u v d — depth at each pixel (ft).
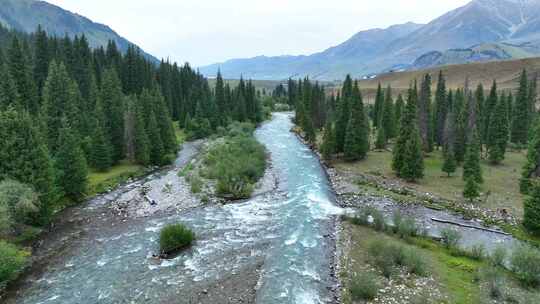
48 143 168.66
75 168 143.02
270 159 231.71
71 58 303.48
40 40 278.67
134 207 142.41
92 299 81.35
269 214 137.39
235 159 187.52
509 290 82.02
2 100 173.06
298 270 94.63
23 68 207.62
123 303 79.97
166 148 231.50
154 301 80.69
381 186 171.53
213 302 80.38
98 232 118.62
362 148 224.12
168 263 98.17
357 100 221.46
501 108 206.90
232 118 368.07
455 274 89.92
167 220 130.31
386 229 119.44
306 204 149.07
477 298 78.79
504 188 161.89
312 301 80.79
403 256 95.09
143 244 109.81
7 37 414.21
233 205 147.54
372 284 82.17
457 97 263.49
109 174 180.96
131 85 351.87
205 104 339.16
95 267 95.61
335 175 197.06
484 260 98.17
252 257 102.01
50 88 187.73
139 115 204.44
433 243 109.91
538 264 84.48
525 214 118.73
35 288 85.56
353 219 127.54
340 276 91.09
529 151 155.22
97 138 181.27
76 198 146.20
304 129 296.71
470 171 164.86
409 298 79.25
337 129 238.27
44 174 118.83
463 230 122.72
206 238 114.73
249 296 82.69
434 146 254.68
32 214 115.14
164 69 412.16
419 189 163.84
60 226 122.52
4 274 85.40
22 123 117.08
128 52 359.05
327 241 113.09
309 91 378.53
